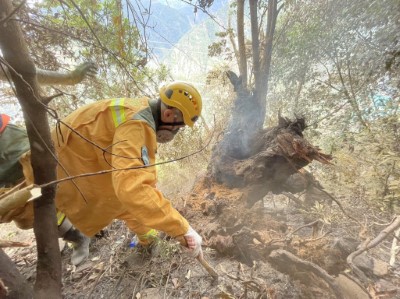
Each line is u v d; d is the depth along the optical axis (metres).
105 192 2.02
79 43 2.71
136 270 2.30
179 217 1.69
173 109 1.80
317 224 2.03
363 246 1.77
